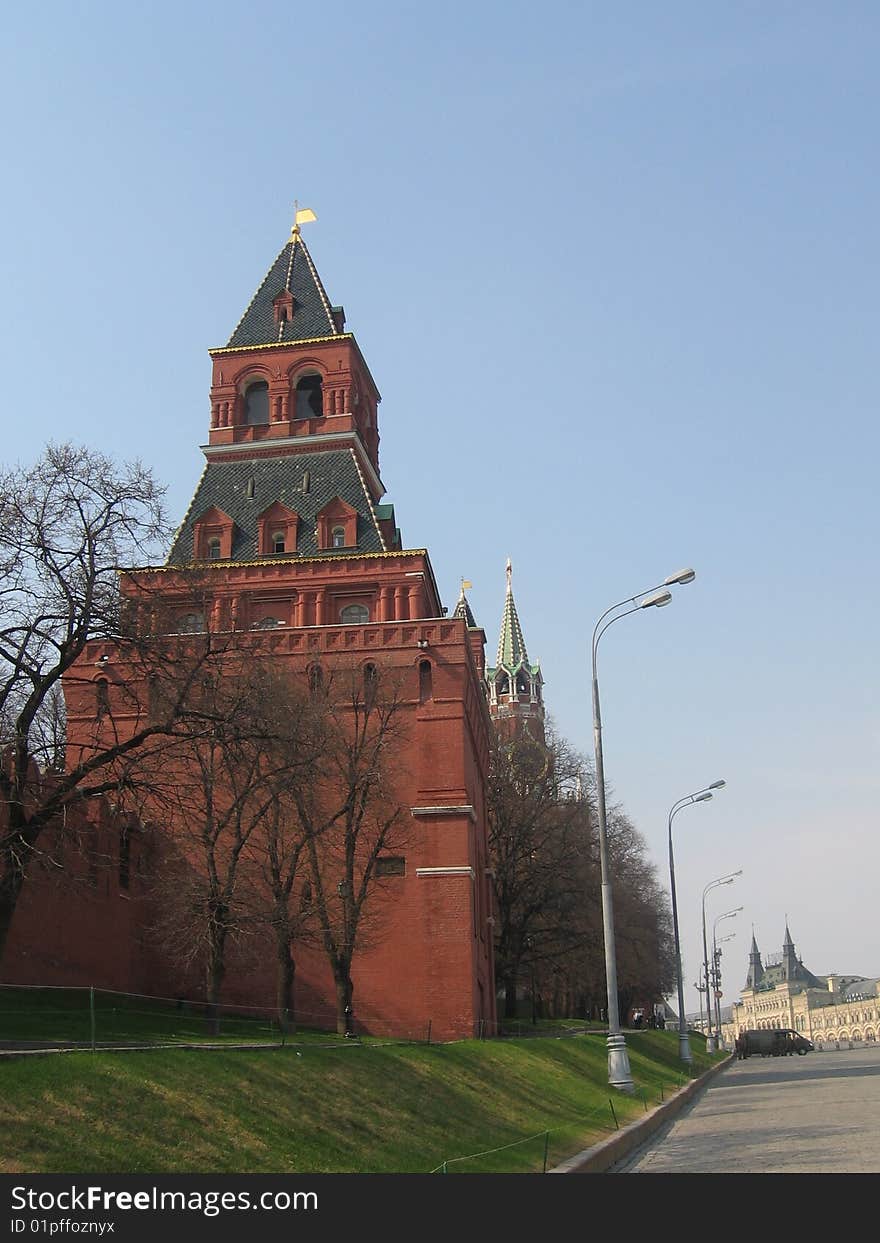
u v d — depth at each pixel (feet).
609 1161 74.43
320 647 163.32
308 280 216.54
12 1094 47.24
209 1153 49.83
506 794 216.74
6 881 87.86
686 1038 209.36
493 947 191.52
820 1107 116.26
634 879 290.76
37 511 92.84
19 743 90.48
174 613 104.78
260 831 146.20
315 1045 86.22
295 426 204.54
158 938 150.71
